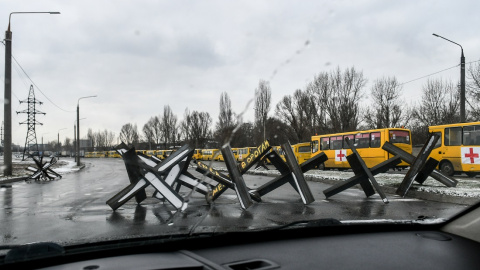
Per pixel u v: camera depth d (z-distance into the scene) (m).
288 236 2.66
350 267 1.94
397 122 41.69
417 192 10.57
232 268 1.95
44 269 1.99
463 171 17.69
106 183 16.78
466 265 1.96
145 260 2.12
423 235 2.59
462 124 17.89
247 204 8.22
